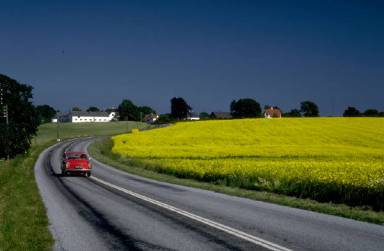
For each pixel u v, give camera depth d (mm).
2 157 60531
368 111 174750
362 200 16062
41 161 51625
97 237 11188
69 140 108875
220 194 20078
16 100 94500
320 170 23969
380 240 10125
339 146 55781
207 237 10766
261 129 79188
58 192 21953
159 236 11070
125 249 9859
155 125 153750
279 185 20609
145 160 41812
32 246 10188
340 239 10250
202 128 84250
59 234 11633
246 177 23797
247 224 12305
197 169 28859
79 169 31750
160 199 18344
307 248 9430
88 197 19719
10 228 12195
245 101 172875
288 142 64062
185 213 14422
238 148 53781
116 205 16906
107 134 137250
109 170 38094
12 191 21938
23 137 62812
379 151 48094
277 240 10242
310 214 14000
